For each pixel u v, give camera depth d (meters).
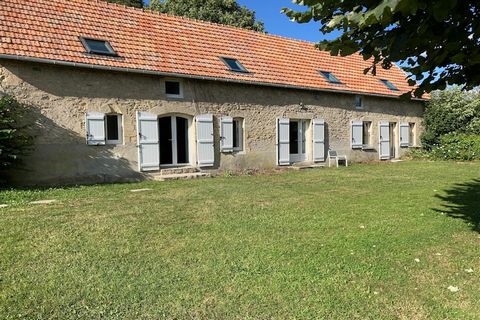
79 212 6.73
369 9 3.06
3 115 8.91
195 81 12.44
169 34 13.09
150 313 3.24
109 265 4.24
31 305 3.35
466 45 3.62
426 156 19.12
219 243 5.02
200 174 12.10
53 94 9.99
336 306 3.36
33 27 10.25
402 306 3.37
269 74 14.19
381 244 4.98
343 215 6.62
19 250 4.67
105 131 10.91
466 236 5.32
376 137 18.31
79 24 11.27
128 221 6.12
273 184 10.49
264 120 14.23
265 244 4.98
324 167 15.59
